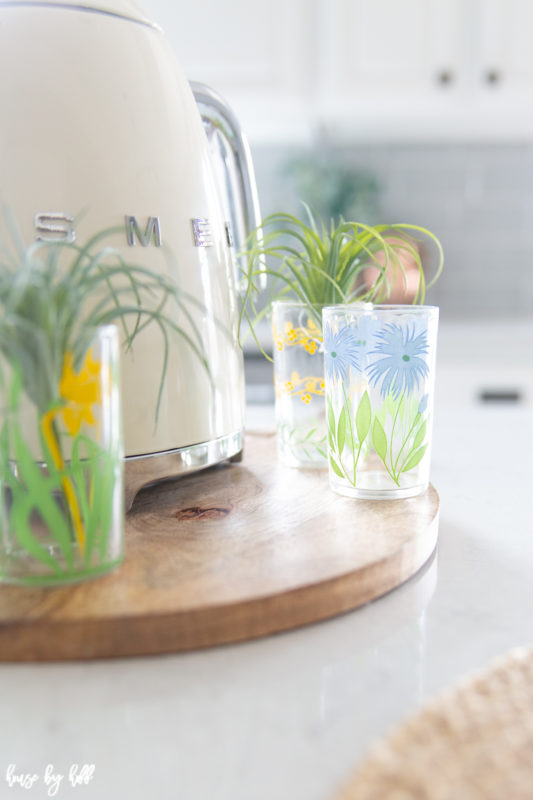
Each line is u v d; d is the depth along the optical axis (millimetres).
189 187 435
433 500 463
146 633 305
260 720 260
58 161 382
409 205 1834
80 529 336
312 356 529
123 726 258
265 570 349
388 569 364
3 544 336
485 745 223
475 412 893
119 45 407
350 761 237
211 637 312
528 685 257
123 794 225
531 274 1839
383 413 455
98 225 389
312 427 539
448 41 1425
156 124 417
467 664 295
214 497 476
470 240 1839
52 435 324
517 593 364
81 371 325
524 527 470
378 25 1423
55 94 383
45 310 306
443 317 1831
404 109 1484
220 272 464
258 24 1425
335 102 1450
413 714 242
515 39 1415
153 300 410
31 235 379
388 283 533
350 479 467
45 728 258
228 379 474
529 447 699
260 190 1846
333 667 295
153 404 419
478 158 1806
